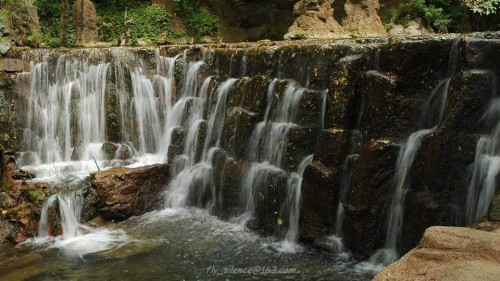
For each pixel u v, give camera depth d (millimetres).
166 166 10117
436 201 5820
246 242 7727
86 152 10578
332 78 7281
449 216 5785
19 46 12477
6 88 10547
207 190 9508
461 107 5703
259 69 9000
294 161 7789
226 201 8938
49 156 10656
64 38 13680
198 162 9836
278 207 7914
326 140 7176
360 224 6621
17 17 12773
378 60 6969
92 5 14070
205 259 7094
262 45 9398
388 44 6754
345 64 7133
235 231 8258
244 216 8562
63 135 10766
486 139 5730
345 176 7047
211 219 8961
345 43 7727
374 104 6746
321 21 12453
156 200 9719
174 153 10312
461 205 5777
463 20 15219
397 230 6375
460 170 5746
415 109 6523
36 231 8352
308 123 7727
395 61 6590
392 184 6480
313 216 7285
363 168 6539
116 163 10453
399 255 6324
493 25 15938
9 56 11070
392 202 6465
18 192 8773
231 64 9797
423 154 6020
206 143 9758
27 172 9656
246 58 9422
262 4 18312
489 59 5805
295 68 8312
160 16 15984
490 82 5762
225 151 9188
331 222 7137
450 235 3938
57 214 8516
